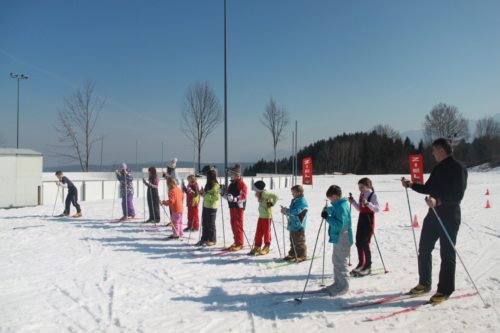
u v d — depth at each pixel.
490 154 60.25
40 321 4.19
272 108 32.44
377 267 6.17
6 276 5.87
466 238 8.52
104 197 18.84
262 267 6.27
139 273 6.00
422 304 4.48
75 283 5.53
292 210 6.60
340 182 33.66
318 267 6.23
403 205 15.93
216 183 7.93
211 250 7.50
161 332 3.91
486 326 3.89
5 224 10.74
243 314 4.34
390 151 63.25
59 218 11.88
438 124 57.88
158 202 10.77
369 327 3.93
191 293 5.06
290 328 3.96
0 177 14.80
